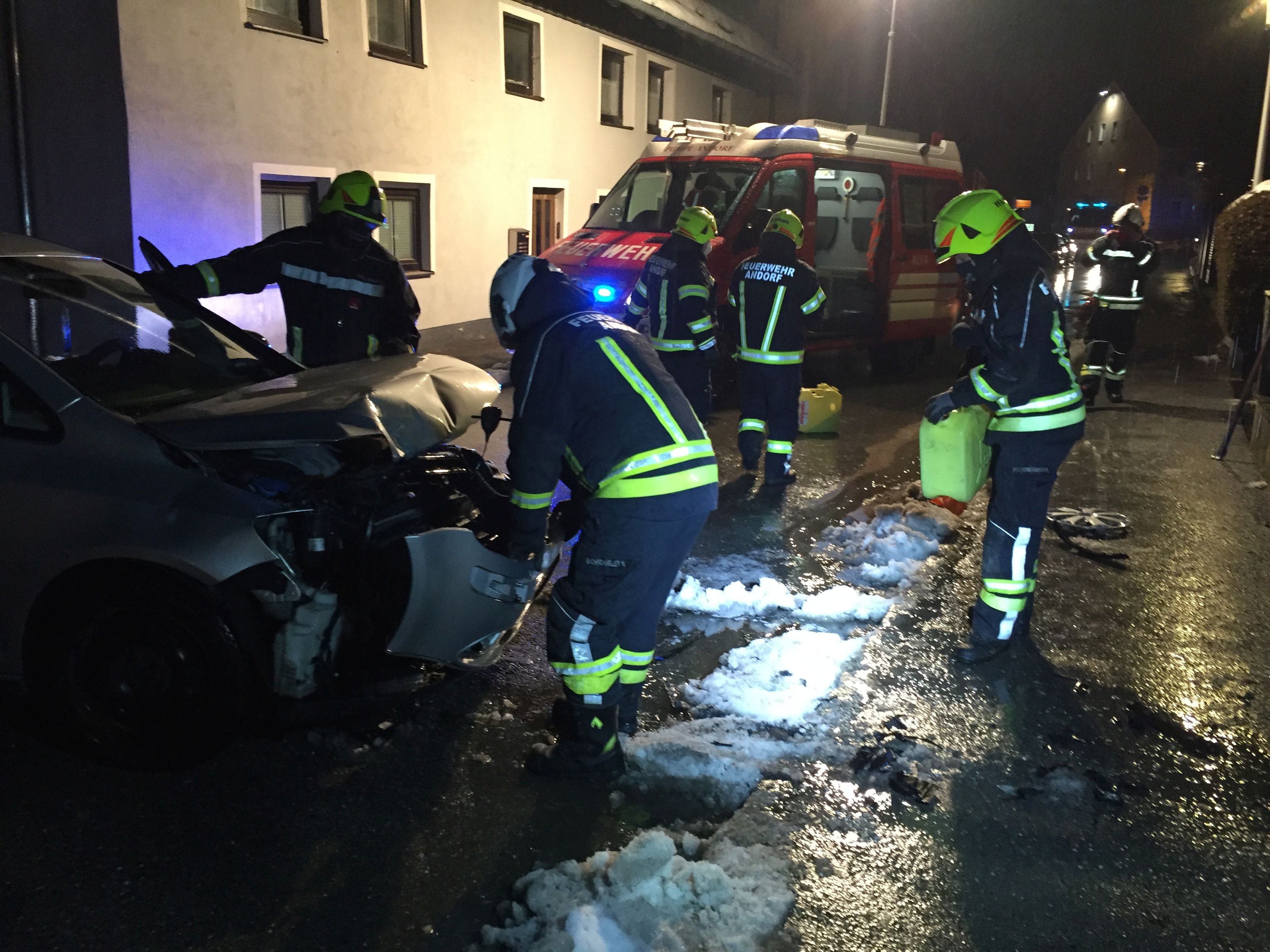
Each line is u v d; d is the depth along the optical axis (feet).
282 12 34.76
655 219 30.99
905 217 35.65
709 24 62.18
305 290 15.25
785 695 12.37
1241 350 33.91
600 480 9.65
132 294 13.39
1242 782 10.79
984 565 13.60
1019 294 12.36
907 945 8.28
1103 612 15.24
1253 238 31.89
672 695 12.55
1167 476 23.24
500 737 11.37
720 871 8.82
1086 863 9.38
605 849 9.46
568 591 10.00
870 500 21.26
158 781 10.34
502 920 8.45
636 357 9.66
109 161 29.68
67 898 8.56
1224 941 8.39
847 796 10.35
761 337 21.43
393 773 10.59
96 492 9.91
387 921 8.43
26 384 10.31
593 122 53.83
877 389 35.19
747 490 21.98
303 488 10.47
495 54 45.11
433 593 10.30
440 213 43.19
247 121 33.19
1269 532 19.17
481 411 12.34
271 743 11.07
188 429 10.12
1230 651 13.96
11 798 9.93
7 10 28.71
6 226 30.19
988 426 14.53
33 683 10.42
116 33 28.71
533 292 9.78
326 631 10.34
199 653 9.93
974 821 9.98
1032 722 11.94
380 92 38.83
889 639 14.14
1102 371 31.17
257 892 8.72
